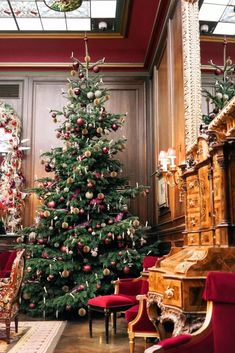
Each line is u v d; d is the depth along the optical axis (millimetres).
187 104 4496
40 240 5906
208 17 4277
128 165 7828
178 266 2938
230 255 2748
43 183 6445
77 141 6180
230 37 3887
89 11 6914
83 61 8016
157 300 3184
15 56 8008
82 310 5355
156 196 7145
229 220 2988
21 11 6926
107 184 6203
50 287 5797
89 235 5742
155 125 7270
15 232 7211
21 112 7969
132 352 3631
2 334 4559
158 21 6461
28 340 4273
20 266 4484
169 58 5824
